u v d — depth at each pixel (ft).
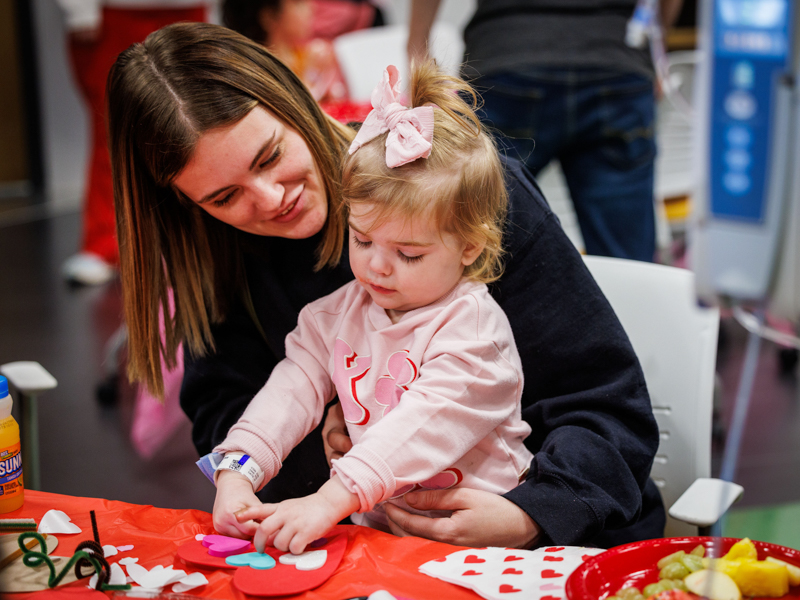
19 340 10.98
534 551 2.49
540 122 5.97
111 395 9.11
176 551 2.64
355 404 3.06
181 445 8.20
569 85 5.86
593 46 5.86
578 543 2.77
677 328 3.91
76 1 11.69
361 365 3.12
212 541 2.63
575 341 3.24
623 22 5.97
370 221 2.86
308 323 3.32
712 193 1.78
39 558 2.46
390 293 3.01
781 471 7.22
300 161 3.18
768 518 6.50
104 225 13.85
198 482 7.41
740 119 1.72
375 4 13.20
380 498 2.70
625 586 2.27
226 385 3.69
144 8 11.68
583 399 3.20
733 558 2.28
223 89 3.04
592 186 6.10
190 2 11.76
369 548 2.60
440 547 2.58
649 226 6.18
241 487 2.86
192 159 3.03
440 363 2.89
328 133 3.41
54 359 10.34
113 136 3.26
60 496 3.03
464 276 3.14
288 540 2.56
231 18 8.87
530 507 2.78
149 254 3.41
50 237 17.26
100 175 13.60
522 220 3.34
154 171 3.17
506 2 6.03
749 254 1.75
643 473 3.14
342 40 11.20
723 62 1.73
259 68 3.17
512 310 3.31
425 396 2.82
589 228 6.19
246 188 3.11
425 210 2.81
